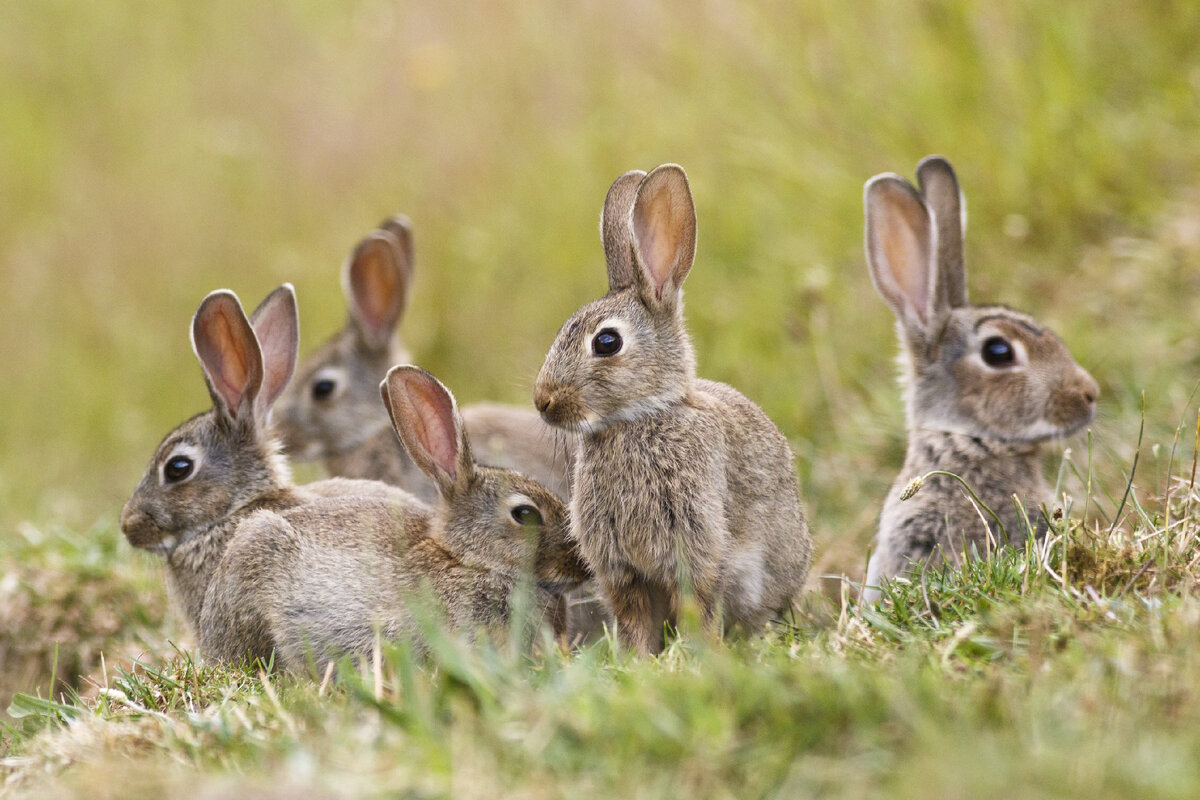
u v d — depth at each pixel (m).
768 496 9.01
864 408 12.98
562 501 9.36
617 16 18.53
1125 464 10.68
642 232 8.87
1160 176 13.92
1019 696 5.93
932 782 5.14
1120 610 6.81
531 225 17.12
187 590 10.34
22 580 12.06
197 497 10.26
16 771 6.96
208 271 20.41
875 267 10.94
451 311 16.67
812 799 5.37
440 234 17.69
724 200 15.61
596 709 5.91
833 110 15.49
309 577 9.12
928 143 14.68
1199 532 7.91
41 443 19.23
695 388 9.05
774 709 5.80
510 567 9.08
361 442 14.16
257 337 11.06
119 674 9.89
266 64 23.41
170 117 24.03
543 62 18.81
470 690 6.42
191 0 26.36
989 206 14.19
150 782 5.95
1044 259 13.74
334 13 23.70
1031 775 5.12
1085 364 12.10
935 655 6.62
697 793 5.43
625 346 8.50
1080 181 14.03
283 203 20.45
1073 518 8.66
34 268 22.02
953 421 10.52
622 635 8.62
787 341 13.81
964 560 8.21
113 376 20.16
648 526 8.44
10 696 11.44
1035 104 14.50
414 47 20.44
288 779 5.71
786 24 16.58
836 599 10.53
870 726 5.67
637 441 8.49
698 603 8.43
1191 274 12.80
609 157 16.95
